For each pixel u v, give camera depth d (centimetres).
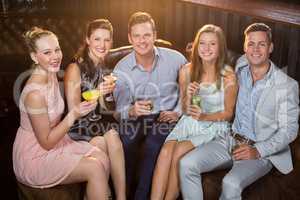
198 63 230
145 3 290
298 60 235
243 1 253
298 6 242
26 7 295
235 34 256
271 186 207
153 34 242
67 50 269
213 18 263
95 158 208
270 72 216
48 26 286
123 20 298
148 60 242
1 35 280
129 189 225
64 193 205
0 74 273
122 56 244
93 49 238
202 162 211
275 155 215
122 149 222
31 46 211
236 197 201
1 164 257
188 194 211
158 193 215
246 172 206
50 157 206
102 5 298
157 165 217
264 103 215
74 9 301
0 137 273
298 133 230
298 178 211
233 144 221
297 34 231
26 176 209
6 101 277
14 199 237
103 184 204
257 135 219
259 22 243
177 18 282
